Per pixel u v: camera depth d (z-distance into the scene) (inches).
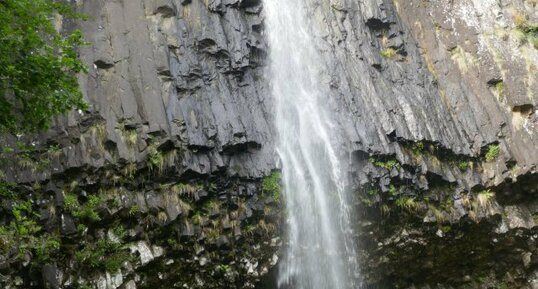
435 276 546.3
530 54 585.9
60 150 424.8
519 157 539.2
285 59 559.2
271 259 463.5
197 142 450.6
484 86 577.0
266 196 466.6
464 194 523.8
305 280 485.1
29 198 405.1
